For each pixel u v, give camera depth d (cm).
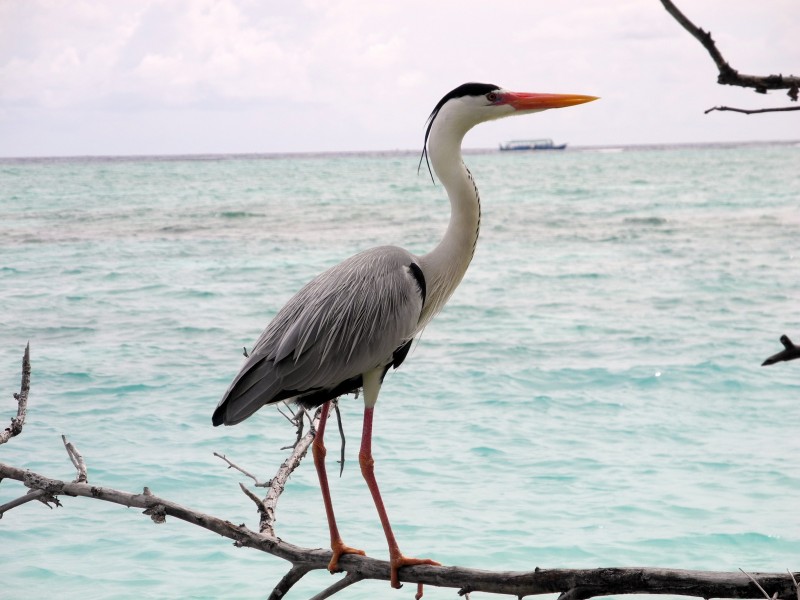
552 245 3641
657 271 2847
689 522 938
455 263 505
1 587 809
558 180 9719
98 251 3450
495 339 1866
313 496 1036
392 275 479
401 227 4534
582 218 4925
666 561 849
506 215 5169
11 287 2547
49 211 5584
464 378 1548
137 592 806
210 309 2216
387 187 8912
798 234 3894
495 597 824
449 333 1936
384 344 468
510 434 1246
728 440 1209
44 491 454
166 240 3869
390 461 1141
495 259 3206
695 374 1556
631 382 1515
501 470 1105
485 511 974
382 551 874
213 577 843
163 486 1046
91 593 802
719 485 1045
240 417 451
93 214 5350
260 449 1190
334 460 1151
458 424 1295
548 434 1246
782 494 1012
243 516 966
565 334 1912
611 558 858
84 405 1370
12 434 482
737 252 3306
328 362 457
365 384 479
